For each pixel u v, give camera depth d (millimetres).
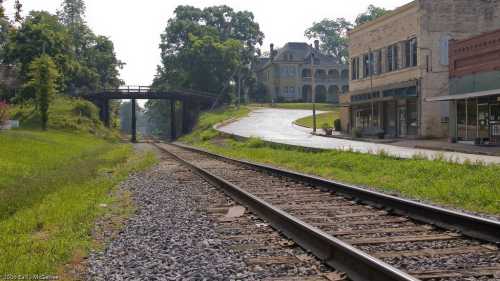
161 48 118750
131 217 10164
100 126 82875
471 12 41344
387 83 46906
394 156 21281
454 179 14648
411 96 41625
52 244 7566
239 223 9102
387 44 46781
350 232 8031
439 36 40969
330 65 121250
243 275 5902
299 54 121375
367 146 33469
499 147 27906
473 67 32219
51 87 65125
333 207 10656
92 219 9875
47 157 28266
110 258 6961
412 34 42094
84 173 18766
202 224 9180
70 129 71312
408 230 8109
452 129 34281
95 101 92438
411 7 42094
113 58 118812
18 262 6613
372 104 49031
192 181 16656
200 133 70938
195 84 107438
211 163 25328
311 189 13781
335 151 25328
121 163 26375
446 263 6199
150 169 22328
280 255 6738
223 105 102375
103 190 14242
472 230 7703
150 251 7297
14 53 85750
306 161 23500
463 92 33312
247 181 16266
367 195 11164
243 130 60469
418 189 13359
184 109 97312
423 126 40781
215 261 6602
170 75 112125
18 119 73375
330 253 6316
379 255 6570
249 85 121000
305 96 121812
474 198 11383
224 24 129875
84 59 112250
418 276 5637
